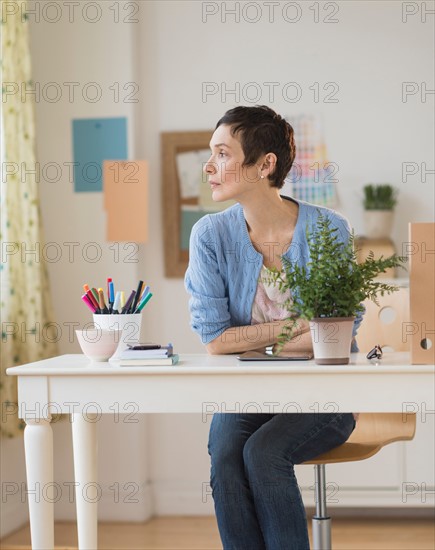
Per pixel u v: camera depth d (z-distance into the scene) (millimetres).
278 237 2611
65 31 4352
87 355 2439
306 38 4371
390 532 4020
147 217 4367
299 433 2408
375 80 4344
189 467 4418
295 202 2670
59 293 4359
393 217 4234
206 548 3826
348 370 2131
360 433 2678
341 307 2205
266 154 2541
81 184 4355
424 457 4090
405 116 4328
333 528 4109
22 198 3936
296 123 4371
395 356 2424
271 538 2352
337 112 4355
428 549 3738
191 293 2652
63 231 4363
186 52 4434
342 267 2227
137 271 4340
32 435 2260
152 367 2195
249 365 2211
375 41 4344
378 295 2873
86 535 2658
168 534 4066
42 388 2238
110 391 2219
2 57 3826
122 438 4309
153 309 4422
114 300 2631
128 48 4324
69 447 4344
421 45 4320
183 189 4402
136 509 4297
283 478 2350
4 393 3814
